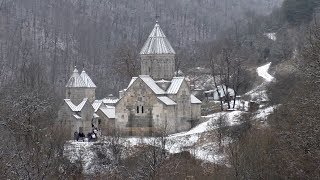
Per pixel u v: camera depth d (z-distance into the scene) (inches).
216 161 3538.4
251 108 4554.6
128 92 4709.6
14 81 6752.0
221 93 6683.1
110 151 3814.0
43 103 3720.5
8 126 2556.6
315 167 2301.9
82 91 5206.7
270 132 3019.2
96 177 3531.0
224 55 6781.5
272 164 2647.6
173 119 4650.6
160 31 5007.4
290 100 2940.5
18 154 2180.1
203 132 4210.1
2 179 2190.0
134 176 3218.5
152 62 4896.7
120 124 4712.1
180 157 3612.2
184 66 7426.2
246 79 6574.8
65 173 2780.5
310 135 2223.2
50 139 2378.2
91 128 4864.7
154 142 3499.0
